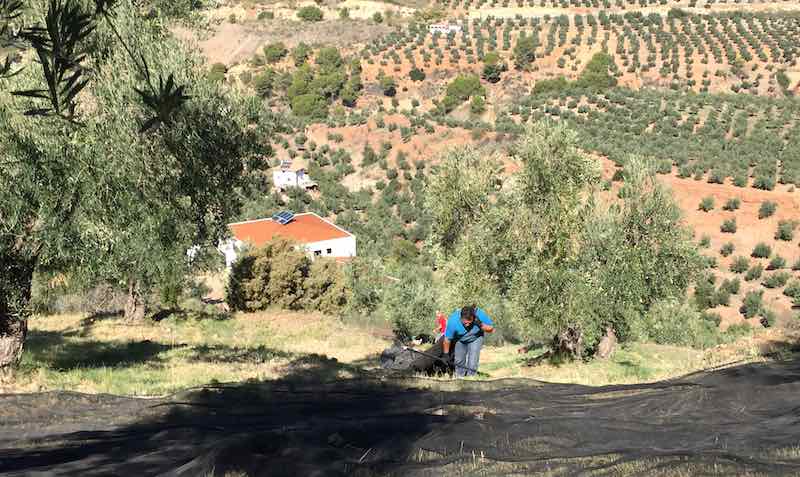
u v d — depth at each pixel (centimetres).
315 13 17462
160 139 1248
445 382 875
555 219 1781
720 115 8181
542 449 468
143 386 1256
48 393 809
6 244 1205
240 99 1371
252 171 1468
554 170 1802
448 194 1980
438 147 8494
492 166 2011
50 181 1138
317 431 546
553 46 13362
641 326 1808
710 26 13400
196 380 1341
